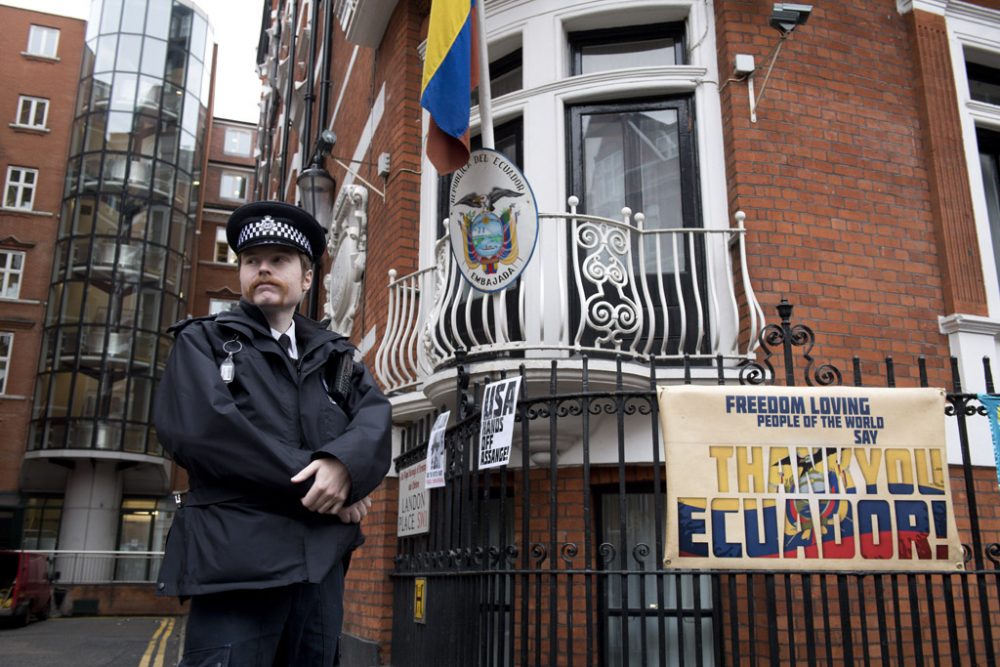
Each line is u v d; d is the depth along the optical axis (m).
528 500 4.75
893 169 6.70
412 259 8.06
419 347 6.92
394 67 8.79
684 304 6.50
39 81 33.62
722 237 6.36
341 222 10.44
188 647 2.07
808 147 6.54
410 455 7.02
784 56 6.70
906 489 4.31
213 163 39.50
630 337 6.37
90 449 28.64
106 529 29.28
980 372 6.27
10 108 32.94
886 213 6.56
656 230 6.06
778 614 5.31
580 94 7.00
